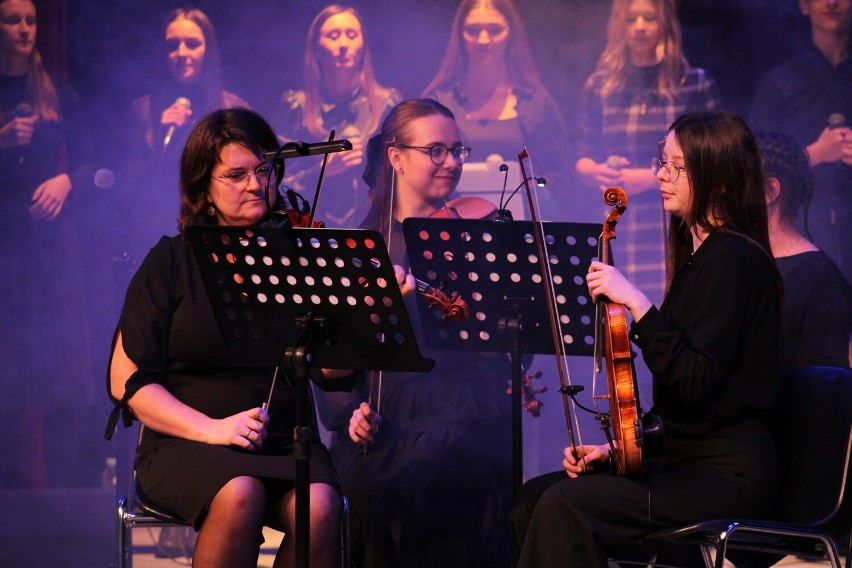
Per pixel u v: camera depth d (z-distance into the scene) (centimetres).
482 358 753
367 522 693
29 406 1152
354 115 1248
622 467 553
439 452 704
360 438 693
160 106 1227
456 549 704
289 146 557
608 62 1217
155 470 587
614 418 558
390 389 737
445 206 790
